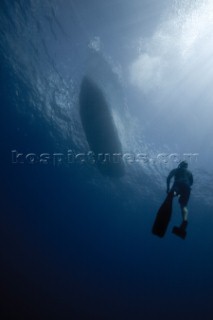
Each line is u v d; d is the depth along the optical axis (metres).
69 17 7.49
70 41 8.00
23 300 10.77
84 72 8.55
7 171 12.16
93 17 7.67
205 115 10.00
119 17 7.79
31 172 12.02
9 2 7.14
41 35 7.88
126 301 12.45
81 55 8.28
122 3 7.54
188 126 10.16
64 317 10.66
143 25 8.10
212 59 9.19
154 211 12.41
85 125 9.41
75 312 11.09
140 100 9.44
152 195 11.86
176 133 10.27
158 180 11.17
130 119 9.66
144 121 9.87
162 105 9.73
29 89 9.40
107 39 8.12
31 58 8.50
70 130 9.96
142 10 7.77
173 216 12.52
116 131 9.38
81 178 11.69
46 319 10.27
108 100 8.88
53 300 11.31
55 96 9.22
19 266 12.23
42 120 10.23
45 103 9.59
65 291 12.08
